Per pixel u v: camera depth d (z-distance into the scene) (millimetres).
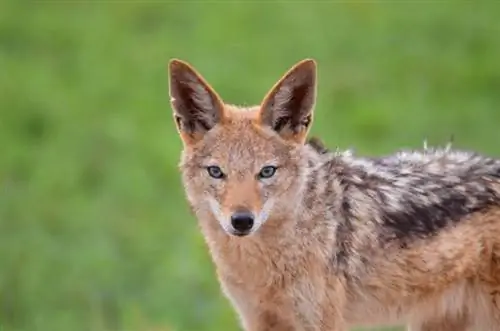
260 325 10023
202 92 9680
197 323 14281
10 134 20797
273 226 9547
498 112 21234
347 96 21484
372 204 9922
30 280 15500
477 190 10102
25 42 24516
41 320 14281
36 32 24844
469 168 10242
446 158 10367
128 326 13859
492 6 24797
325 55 23234
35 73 23094
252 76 22203
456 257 10016
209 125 9711
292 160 9578
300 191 9578
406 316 10227
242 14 25078
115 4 26031
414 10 24875
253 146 9500
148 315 14453
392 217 9945
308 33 24141
